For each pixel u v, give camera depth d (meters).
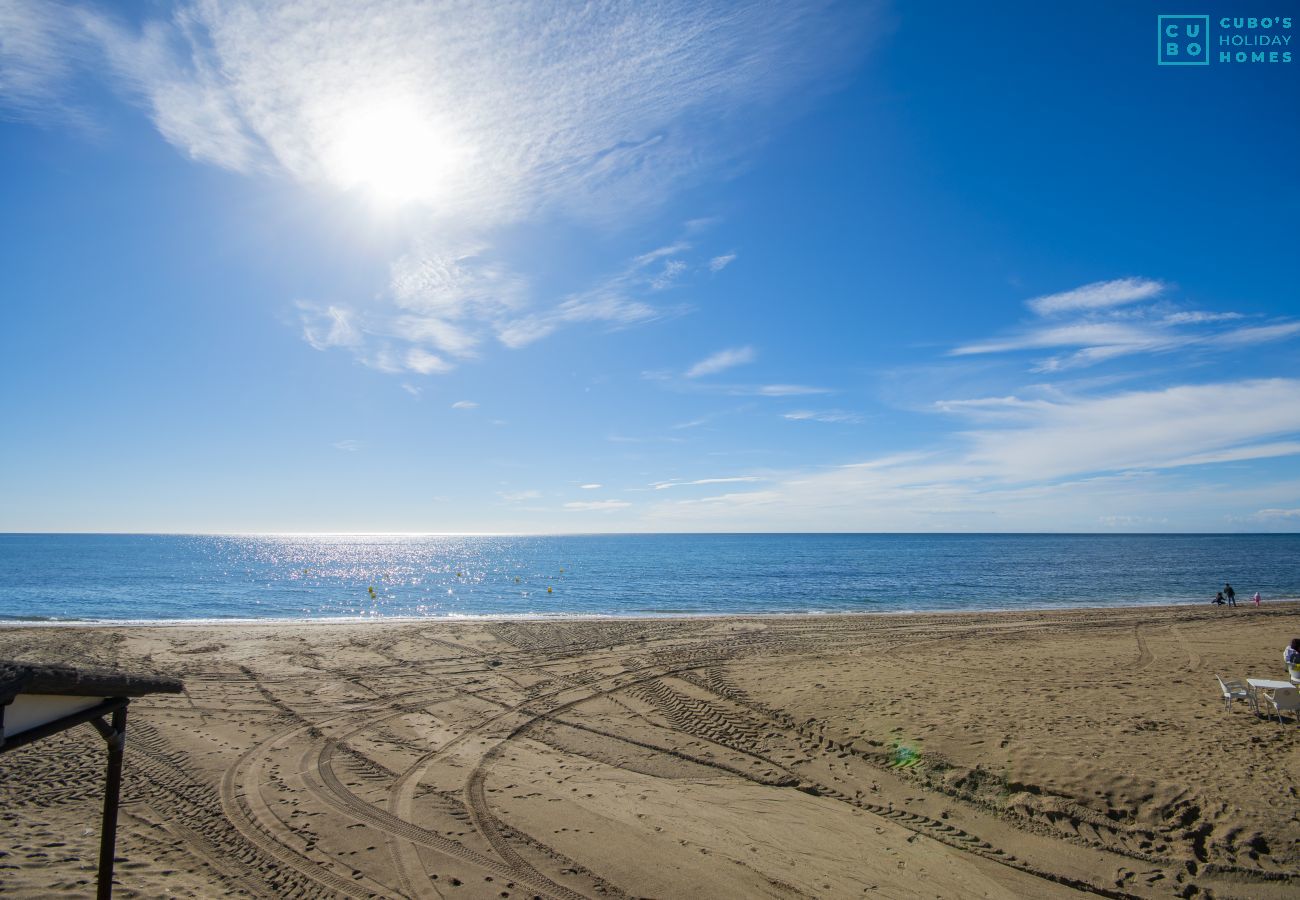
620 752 12.64
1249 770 10.22
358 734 13.59
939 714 13.62
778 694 15.99
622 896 7.77
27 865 7.54
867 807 10.23
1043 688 15.65
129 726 13.82
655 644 23.69
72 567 79.25
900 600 45.06
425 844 8.93
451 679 18.31
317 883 7.86
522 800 10.43
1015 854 8.73
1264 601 42.16
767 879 8.18
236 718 14.58
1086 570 72.94
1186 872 8.11
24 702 4.99
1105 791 9.84
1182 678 16.50
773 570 74.44
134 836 8.88
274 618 36.03
